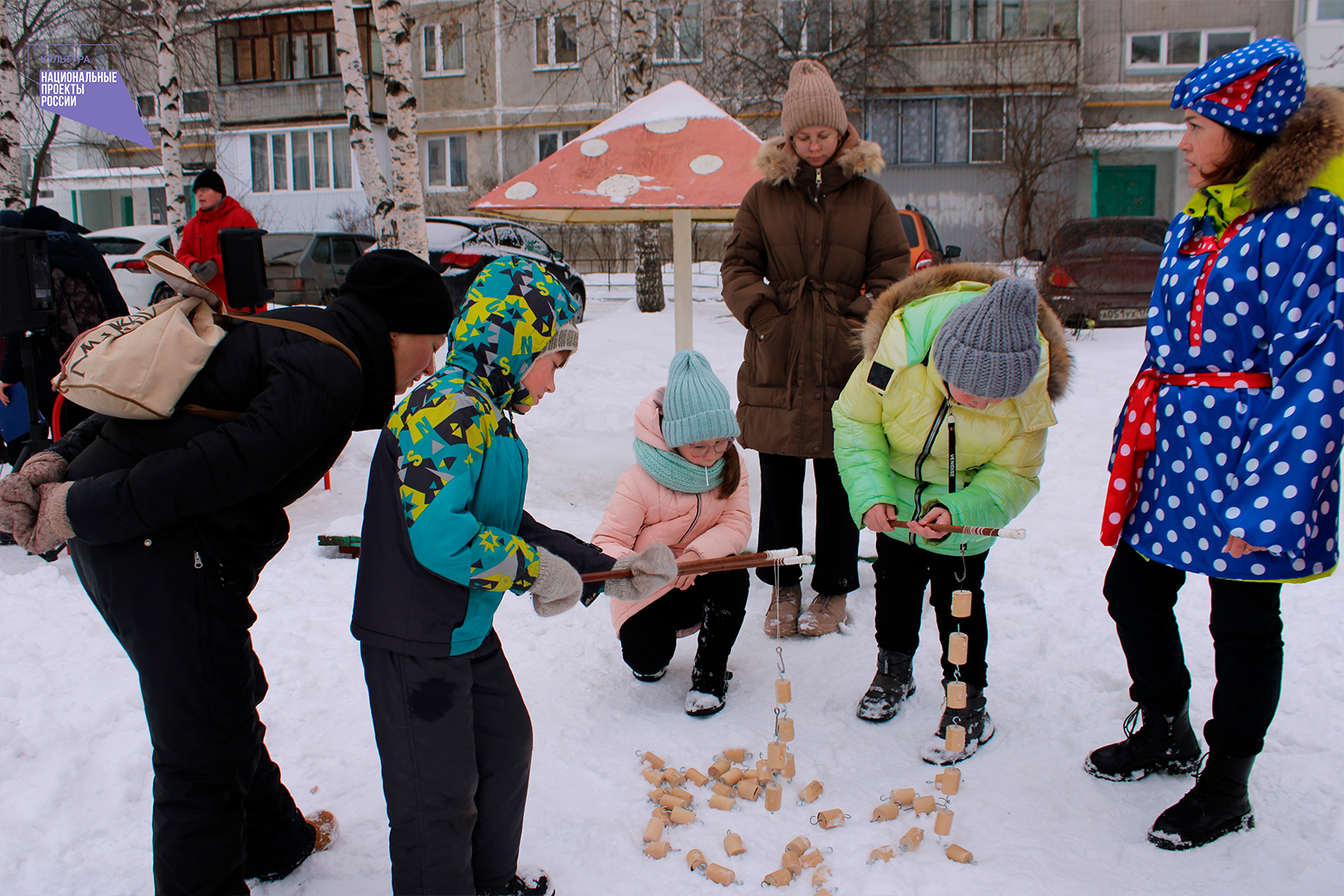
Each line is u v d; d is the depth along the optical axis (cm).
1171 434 229
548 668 332
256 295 461
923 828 239
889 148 2384
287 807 221
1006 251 2259
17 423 501
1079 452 603
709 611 303
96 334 179
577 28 1576
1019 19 2333
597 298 1636
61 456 184
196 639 181
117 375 169
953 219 2386
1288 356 205
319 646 340
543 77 2538
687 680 330
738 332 1105
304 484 197
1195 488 223
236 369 179
